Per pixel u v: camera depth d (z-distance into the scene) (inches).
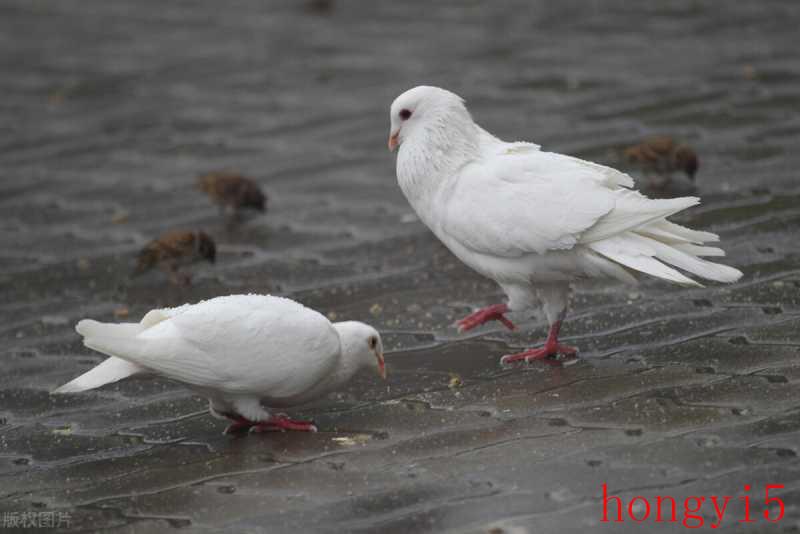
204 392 378.9
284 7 1186.0
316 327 371.2
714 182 610.9
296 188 684.7
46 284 569.9
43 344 495.8
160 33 1111.6
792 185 589.9
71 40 1102.4
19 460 386.9
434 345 454.3
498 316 446.6
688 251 396.8
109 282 568.4
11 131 840.3
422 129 434.6
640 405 373.7
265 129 803.4
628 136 700.7
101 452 387.2
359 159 724.0
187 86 926.4
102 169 748.0
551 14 1056.2
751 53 856.3
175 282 560.4
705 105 745.0
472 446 357.1
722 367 398.0
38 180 733.3
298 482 346.0
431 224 443.5
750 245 518.3
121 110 875.4
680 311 458.3
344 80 903.7
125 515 336.5
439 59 934.4
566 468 335.3
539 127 735.1
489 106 795.4
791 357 398.6
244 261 581.0
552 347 425.7
